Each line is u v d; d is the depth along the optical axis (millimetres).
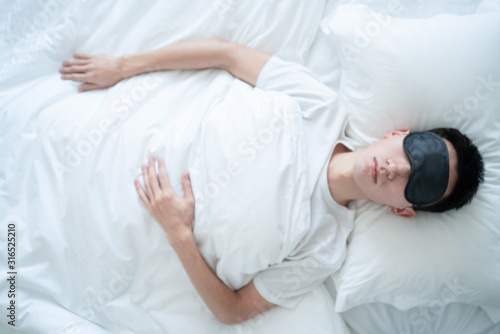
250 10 1029
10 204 896
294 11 1027
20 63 966
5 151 912
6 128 921
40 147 904
